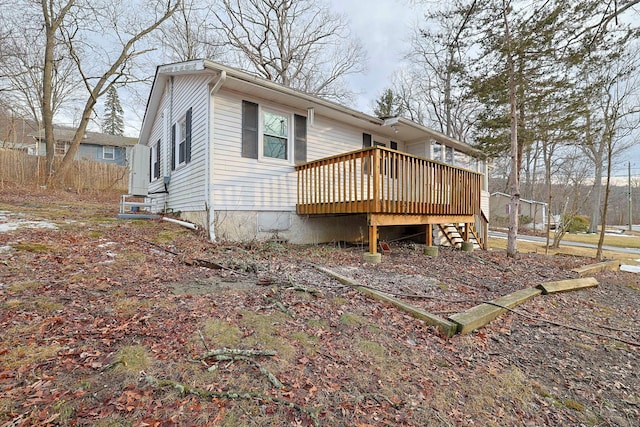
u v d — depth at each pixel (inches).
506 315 144.8
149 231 246.8
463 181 331.9
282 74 723.4
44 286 122.6
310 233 320.5
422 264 243.8
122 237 217.0
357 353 99.1
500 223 889.5
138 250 190.9
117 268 155.7
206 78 257.6
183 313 110.9
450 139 423.8
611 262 300.5
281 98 285.0
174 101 338.0
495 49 290.5
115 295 123.0
